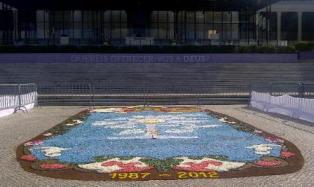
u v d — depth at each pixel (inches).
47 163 513.0
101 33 2119.8
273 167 486.9
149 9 2098.9
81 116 987.9
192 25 2155.5
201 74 1610.5
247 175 454.9
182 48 1860.2
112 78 1582.2
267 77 1614.2
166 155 548.1
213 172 465.1
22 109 1135.6
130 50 1854.1
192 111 1082.7
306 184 424.5
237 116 986.7
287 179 441.4
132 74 1600.6
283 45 1951.3
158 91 1450.5
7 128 821.2
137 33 2138.3
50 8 2048.5
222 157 535.2
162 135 712.4
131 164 500.1
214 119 917.2
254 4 1988.2
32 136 721.6
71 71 1612.9
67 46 1852.9
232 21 2165.4
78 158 535.2
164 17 2148.1
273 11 2687.0
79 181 436.8
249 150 579.5
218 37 2159.2
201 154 553.6
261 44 1963.6
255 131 748.0
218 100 1295.5
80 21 2116.1
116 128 793.6
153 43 2016.5
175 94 1358.3
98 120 910.4
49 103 1280.8
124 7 2044.8
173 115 993.5
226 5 2005.4
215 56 1787.6
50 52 1841.8
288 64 1680.6
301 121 897.5
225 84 1531.7
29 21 2095.2
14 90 1154.0
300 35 2733.8
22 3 1946.4
